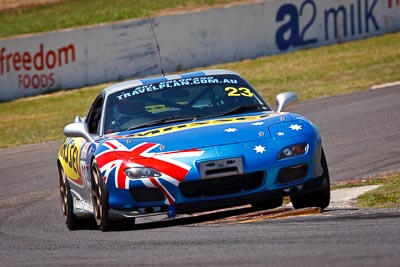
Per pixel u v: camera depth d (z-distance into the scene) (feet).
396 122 177.27
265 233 72.49
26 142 214.48
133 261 65.05
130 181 84.74
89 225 107.76
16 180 164.14
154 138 89.56
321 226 74.02
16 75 285.64
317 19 325.21
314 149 87.45
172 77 104.01
